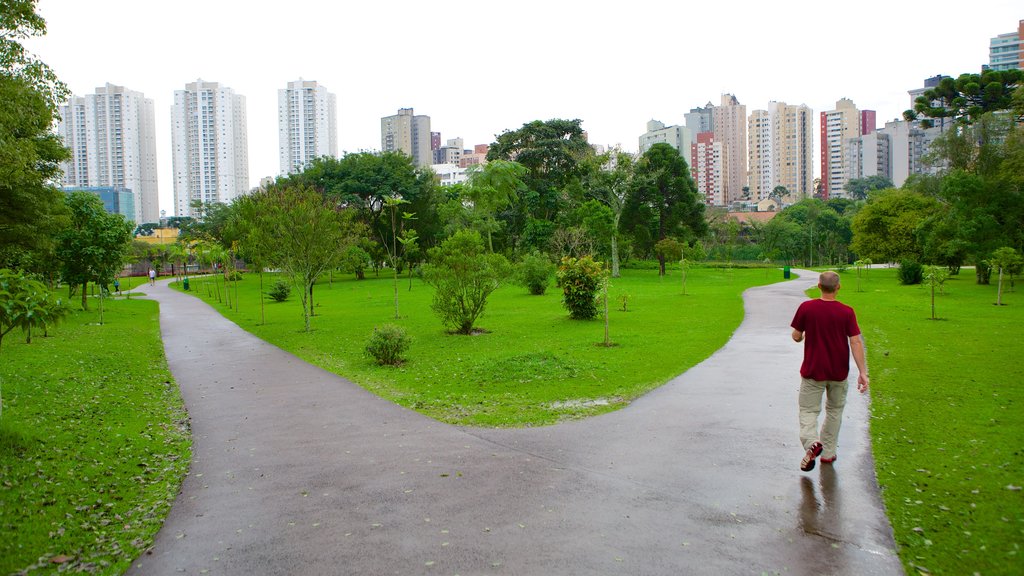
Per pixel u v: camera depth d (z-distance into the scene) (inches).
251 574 176.4
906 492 218.2
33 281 330.6
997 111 1975.9
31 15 585.6
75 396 430.0
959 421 304.0
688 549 182.4
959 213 1491.1
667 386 410.6
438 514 213.3
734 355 528.1
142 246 3257.9
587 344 630.5
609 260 2524.6
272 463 280.1
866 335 638.5
